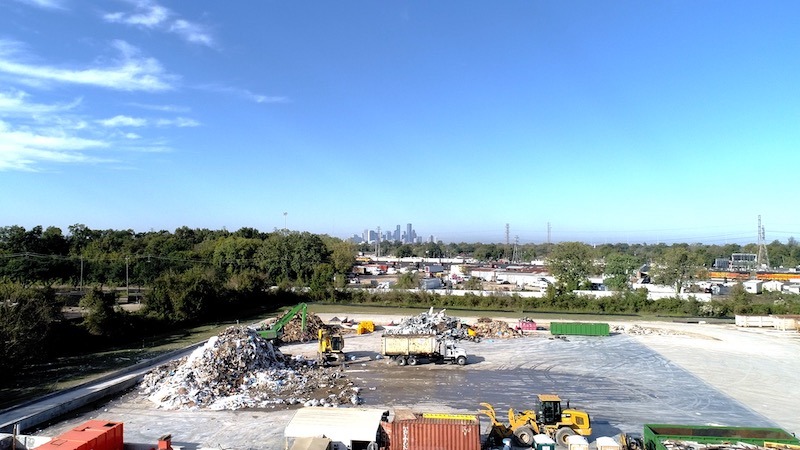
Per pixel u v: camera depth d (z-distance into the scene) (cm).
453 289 10038
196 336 5388
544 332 6056
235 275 8725
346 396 3281
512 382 3703
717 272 13900
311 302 8562
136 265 9044
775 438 2347
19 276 7912
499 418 2897
